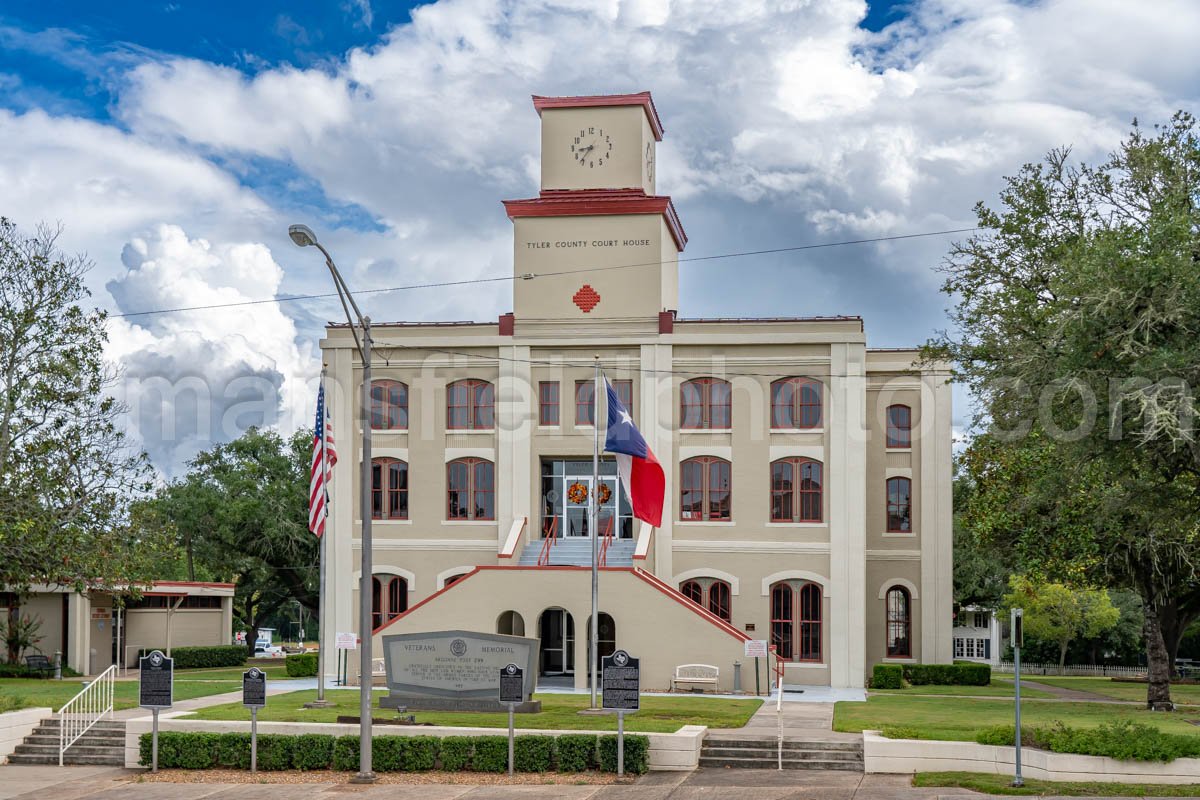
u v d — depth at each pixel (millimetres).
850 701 37500
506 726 29312
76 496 40688
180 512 66688
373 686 41500
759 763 27422
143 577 42719
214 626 60062
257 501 64875
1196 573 36062
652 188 50594
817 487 44625
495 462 46250
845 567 43844
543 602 40875
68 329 41219
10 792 25969
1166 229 23750
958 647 84500
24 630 50531
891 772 26281
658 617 40250
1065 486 31047
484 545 45875
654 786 25188
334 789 25500
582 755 26766
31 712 31016
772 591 44406
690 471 45250
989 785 23969
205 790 25766
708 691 39656
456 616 41312
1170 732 27672
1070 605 67312
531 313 46594
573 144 48281
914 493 48250
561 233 46875
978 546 40750
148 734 28672
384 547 46469
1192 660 70250
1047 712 34344
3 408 40094
